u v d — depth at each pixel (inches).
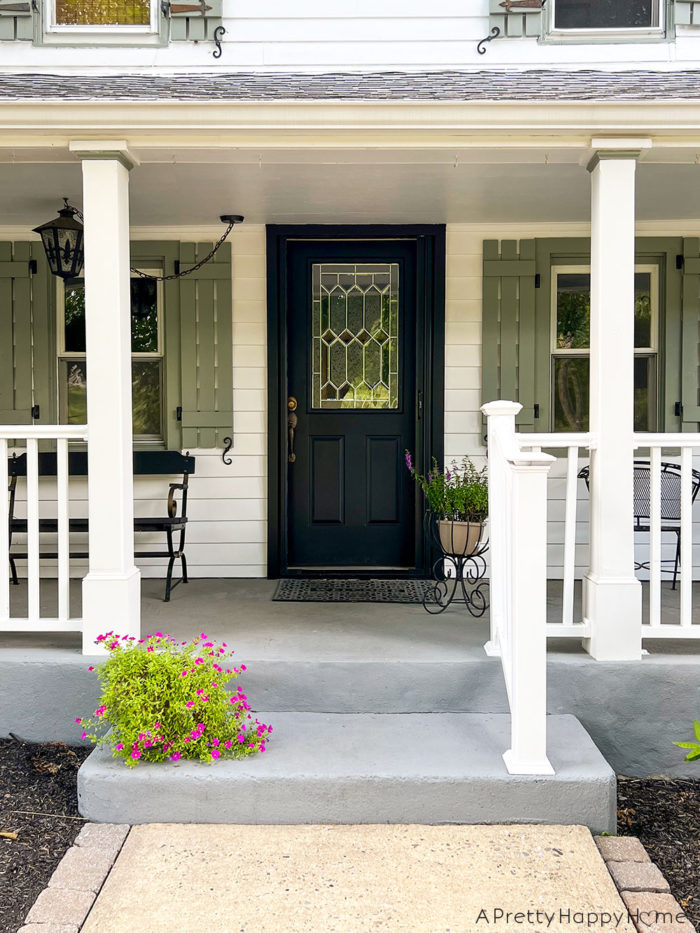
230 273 211.3
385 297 214.5
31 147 141.5
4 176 167.2
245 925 93.5
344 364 215.8
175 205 190.5
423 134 140.0
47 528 196.7
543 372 211.6
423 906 96.8
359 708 139.5
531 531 114.7
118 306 140.9
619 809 129.5
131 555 147.9
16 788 128.6
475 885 101.1
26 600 186.2
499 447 132.0
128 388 146.2
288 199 185.5
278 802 116.6
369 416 216.2
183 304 211.5
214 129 137.2
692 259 207.9
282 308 210.8
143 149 142.8
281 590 196.7
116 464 141.3
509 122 136.0
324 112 135.7
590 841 111.5
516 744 116.8
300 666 139.2
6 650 147.2
